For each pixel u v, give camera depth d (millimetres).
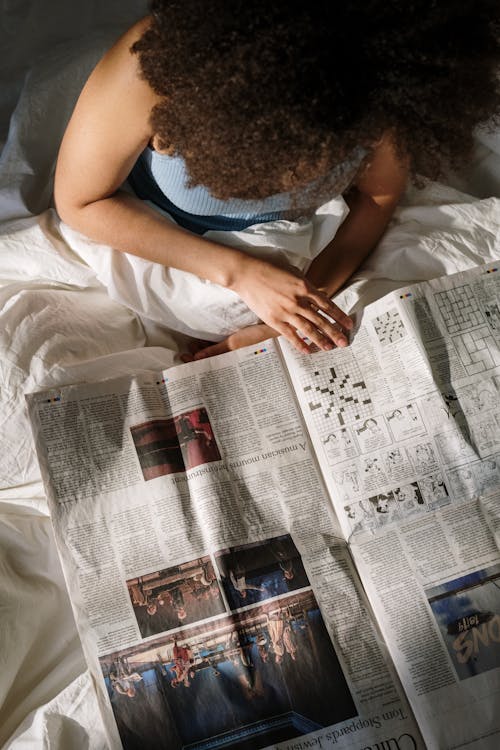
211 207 925
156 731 843
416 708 844
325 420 958
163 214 978
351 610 886
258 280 926
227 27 624
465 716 838
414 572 895
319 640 874
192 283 974
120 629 876
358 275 1060
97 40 1177
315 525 921
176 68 661
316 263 1031
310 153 666
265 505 929
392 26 622
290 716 848
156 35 686
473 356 957
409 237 1048
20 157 1102
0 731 859
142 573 897
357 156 812
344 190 978
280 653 869
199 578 896
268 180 712
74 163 886
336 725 844
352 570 903
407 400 951
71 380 958
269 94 624
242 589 892
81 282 1040
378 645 873
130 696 855
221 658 867
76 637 918
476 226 1055
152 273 976
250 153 670
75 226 980
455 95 682
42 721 842
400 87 649
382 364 967
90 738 845
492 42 689
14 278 1050
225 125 652
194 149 701
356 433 950
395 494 924
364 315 986
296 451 950
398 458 936
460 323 969
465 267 1030
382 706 848
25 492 938
